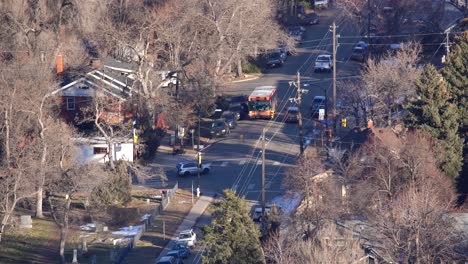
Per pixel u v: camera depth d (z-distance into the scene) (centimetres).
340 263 15775
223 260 18038
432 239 17525
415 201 17700
